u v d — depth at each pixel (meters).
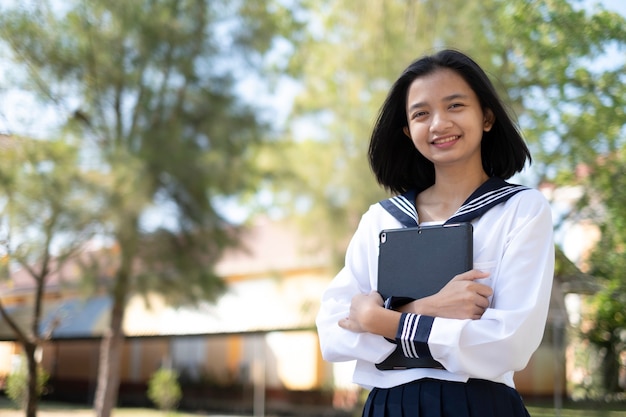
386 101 1.69
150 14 9.19
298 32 9.31
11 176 8.03
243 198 9.66
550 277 1.44
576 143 6.58
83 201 8.37
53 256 8.78
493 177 1.55
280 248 14.50
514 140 1.61
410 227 1.56
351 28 7.88
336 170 8.52
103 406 10.00
